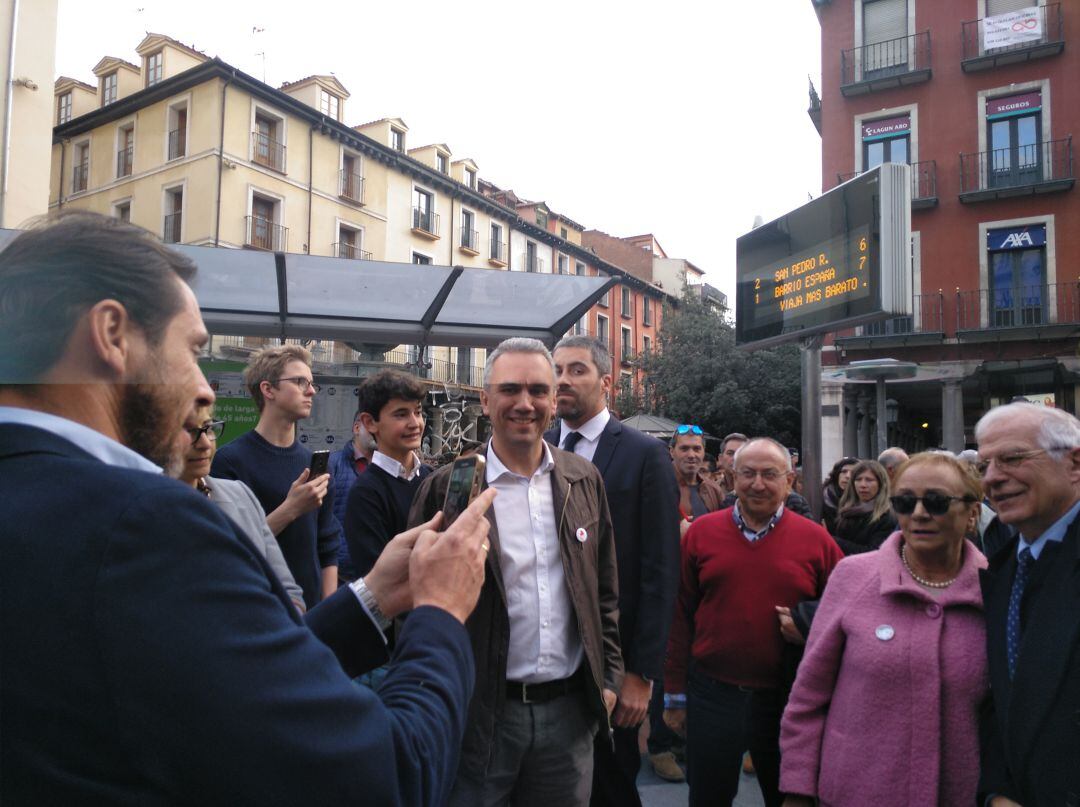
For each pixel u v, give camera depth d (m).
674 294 44.09
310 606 2.97
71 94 25.94
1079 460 2.00
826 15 21.67
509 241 33.25
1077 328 18.17
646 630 2.83
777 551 3.15
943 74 20.27
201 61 25.52
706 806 3.18
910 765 2.15
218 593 0.80
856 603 2.39
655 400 27.62
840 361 21.11
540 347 2.56
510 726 2.31
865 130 21.06
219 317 6.38
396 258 27.92
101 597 0.75
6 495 0.80
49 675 0.74
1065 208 18.91
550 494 2.52
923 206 20.20
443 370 26.72
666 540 2.93
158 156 23.52
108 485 0.81
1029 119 19.56
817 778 2.38
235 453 3.18
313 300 6.25
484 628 2.28
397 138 29.70
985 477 2.08
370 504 3.22
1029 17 19.39
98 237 0.92
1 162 12.23
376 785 0.85
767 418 24.81
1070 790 1.73
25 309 0.87
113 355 0.89
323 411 8.77
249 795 0.77
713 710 3.17
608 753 2.83
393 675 1.06
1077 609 1.80
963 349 19.72
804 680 2.47
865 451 21.02
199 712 0.75
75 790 0.74
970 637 2.19
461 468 1.54
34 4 12.70
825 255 5.48
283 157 24.34
